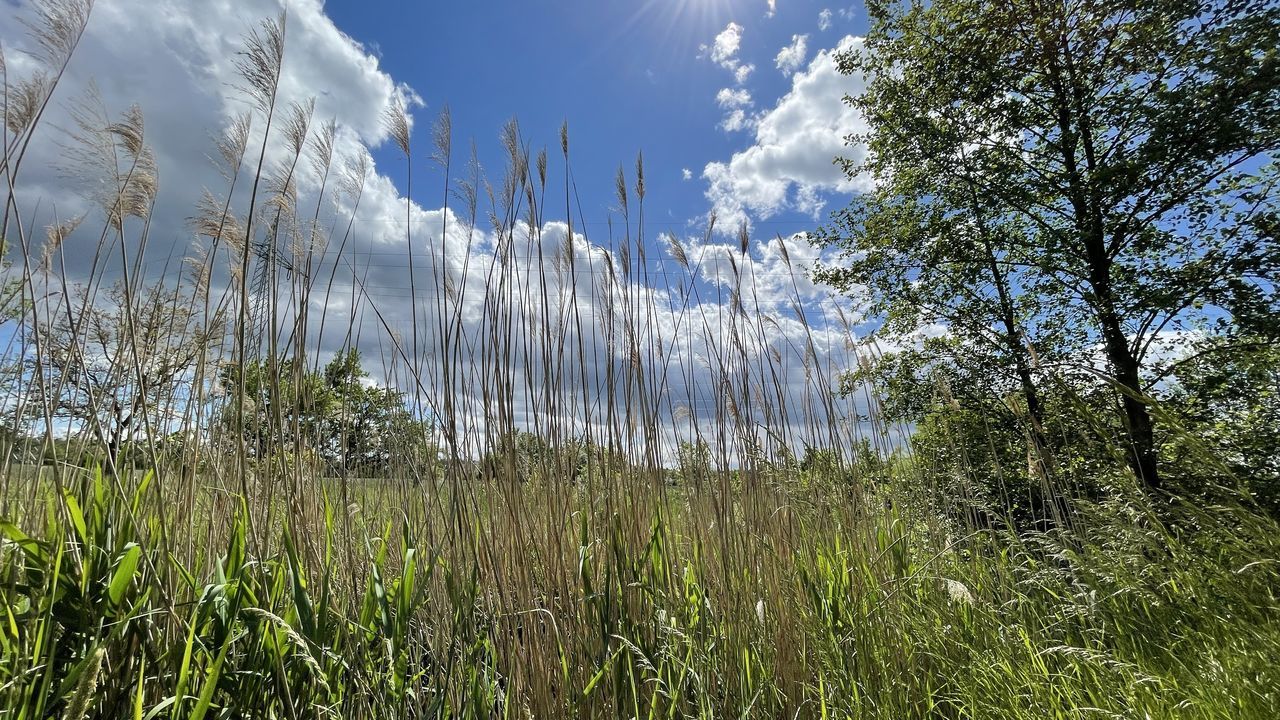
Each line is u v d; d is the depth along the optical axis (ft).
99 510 6.09
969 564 12.94
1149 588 9.78
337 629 7.30
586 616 9.04
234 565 6.53
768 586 11.10
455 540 8.55
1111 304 32.86
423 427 9.27
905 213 43.04
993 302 38.27
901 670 10.05
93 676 4.75
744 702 8.69
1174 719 7.10
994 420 31.86
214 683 5.51
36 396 7.16
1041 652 8.90
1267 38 29.89
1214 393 30.81
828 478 13.82
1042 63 36.52
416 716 7.39
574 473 10.78
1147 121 33.83
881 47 43.50
